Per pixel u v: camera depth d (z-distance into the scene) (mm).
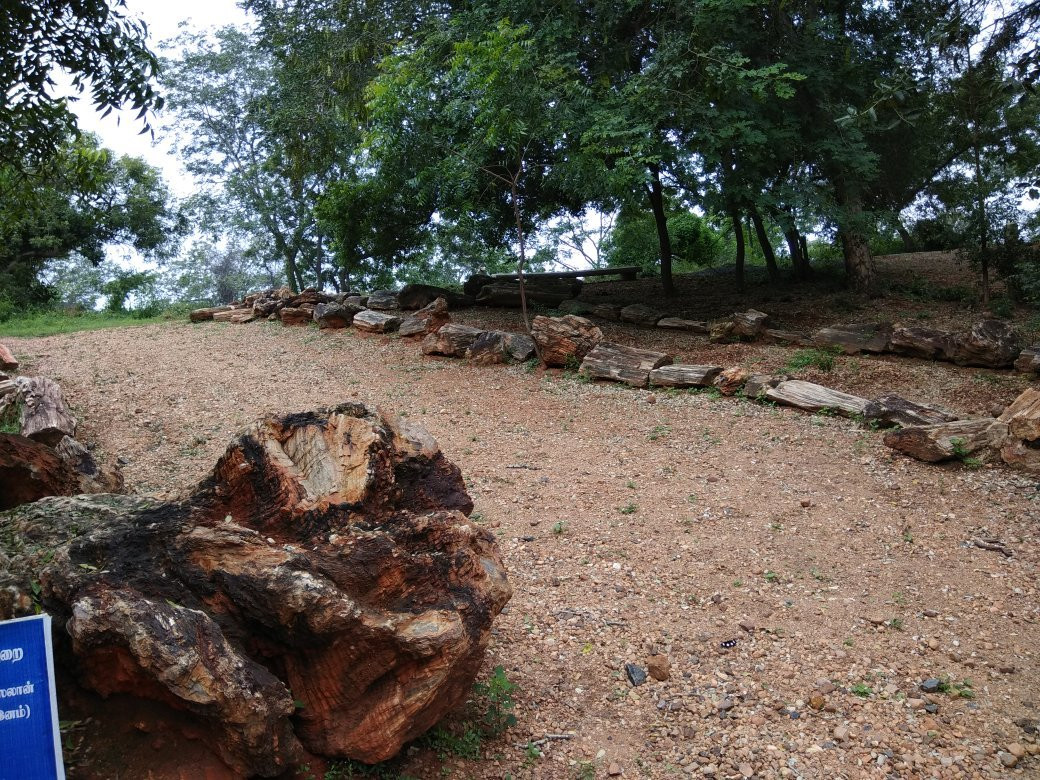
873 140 15781
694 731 4398
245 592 3449
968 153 16359
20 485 5453
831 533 6723
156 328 18016
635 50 13898
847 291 17062
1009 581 5906
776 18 14016
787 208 14469
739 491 7605
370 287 28359
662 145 12406
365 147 13859
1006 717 4492
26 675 2713
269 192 25172
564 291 17688
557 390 11344
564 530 6867
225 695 3070
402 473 4684
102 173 7426
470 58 12078
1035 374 10758
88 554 3525
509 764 4004
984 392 10266
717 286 19156
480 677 4703
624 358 11664
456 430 9844
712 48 11766
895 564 6219
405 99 13023
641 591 5859
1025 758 4164
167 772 3146
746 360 12289
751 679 4855
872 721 4465
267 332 16625
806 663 5008
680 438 9227
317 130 16406
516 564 6258
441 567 3863
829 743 4285
